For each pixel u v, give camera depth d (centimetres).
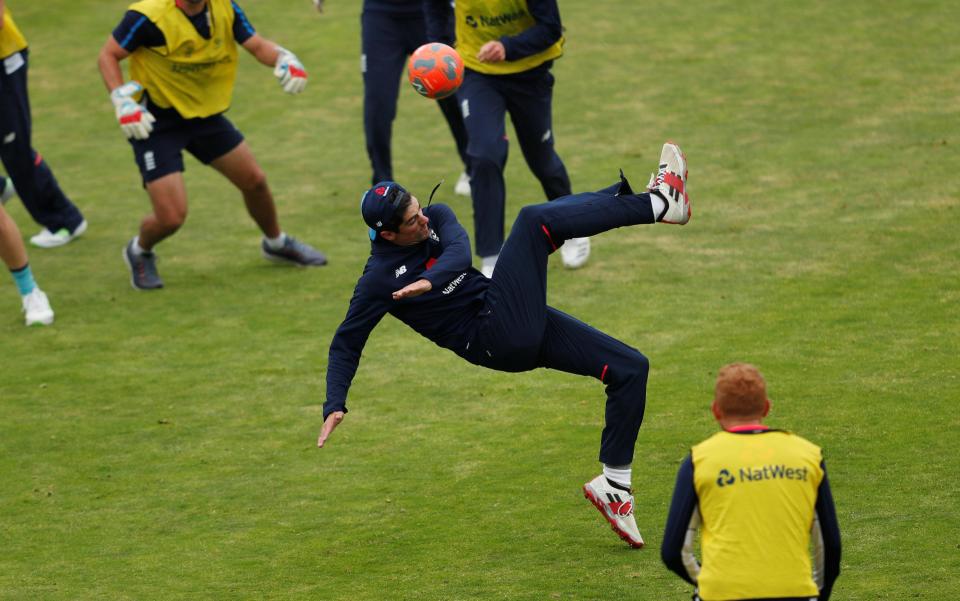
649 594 1969
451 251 2059
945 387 2686
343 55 6284
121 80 3453
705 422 2636
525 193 4406
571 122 5119
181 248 4156
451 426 2766
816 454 1505
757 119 4975
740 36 6103
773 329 3116
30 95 5991
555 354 2142
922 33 5897
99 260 4075
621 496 2122
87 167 5041
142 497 2505
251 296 3684
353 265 3900
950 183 4072
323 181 4738
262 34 6612
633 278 3591
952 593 1861
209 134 3609
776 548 1467
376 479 2523
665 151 2191
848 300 3259
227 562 2197
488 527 2275
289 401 2955
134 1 7412
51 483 2586
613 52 6006
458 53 3341
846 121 4838
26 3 7362
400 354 3247
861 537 2081
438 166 4800
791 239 3759
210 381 3091
